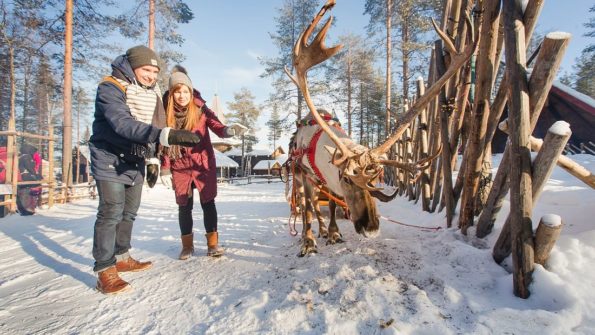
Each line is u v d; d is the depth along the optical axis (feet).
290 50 87.40
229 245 12.37
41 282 9.41
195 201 32.07
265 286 8.05
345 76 97.76
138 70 8.95
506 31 6.82
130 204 9.79
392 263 8.25
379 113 112.16
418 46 60.75
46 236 16.11
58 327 6.76
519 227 6.42
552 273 6.23
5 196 23.76
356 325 5.95
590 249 6.75
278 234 13.64
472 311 6.05
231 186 62.69
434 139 13.15
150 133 7.54
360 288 6.99
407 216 13.87
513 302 6.28
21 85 68.18
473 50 7.73
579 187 12.44
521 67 6.55
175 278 9.21
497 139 45.39
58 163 120.16
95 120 8.70
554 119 37.47
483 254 7.92
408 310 6.20
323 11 7.80
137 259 11.30
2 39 51.13
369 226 8.04
